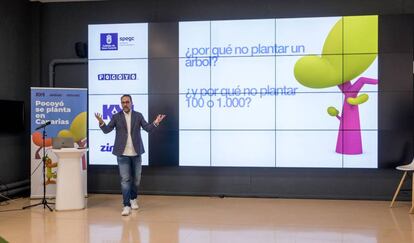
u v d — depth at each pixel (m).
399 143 6.22
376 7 6.48
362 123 6.29
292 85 6.41
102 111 6.76
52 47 7.26
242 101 6.50
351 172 6.50
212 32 6.56
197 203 6.23
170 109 6.64
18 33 6.96
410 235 4.45
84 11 7.16
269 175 6.68
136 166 5.64
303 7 6.63
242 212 5.61
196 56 6.59
